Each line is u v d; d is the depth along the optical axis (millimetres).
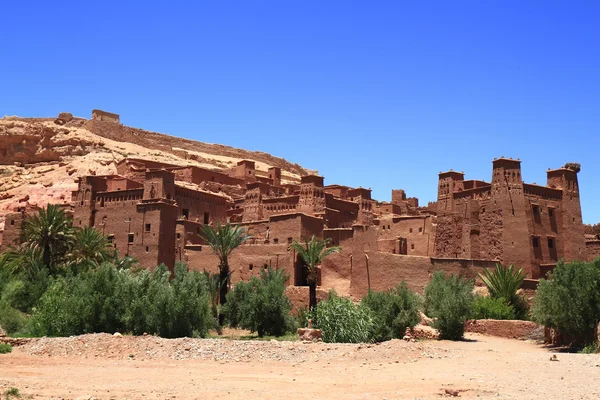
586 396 16438
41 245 50062
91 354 26219
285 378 20281
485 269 47656
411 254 61031
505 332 40875
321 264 53812
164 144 118688
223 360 24688
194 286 37281
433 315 40156
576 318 33469
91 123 106000
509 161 53062
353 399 16203
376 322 37062
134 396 16609
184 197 64750
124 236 60031
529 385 18250
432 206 85312
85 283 36906
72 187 84625
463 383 18719
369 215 72375
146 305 35500
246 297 43500
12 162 101188
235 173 88625
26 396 16406
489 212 53344
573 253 53375
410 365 23094
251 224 61531
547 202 53500
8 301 41219
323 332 34688
